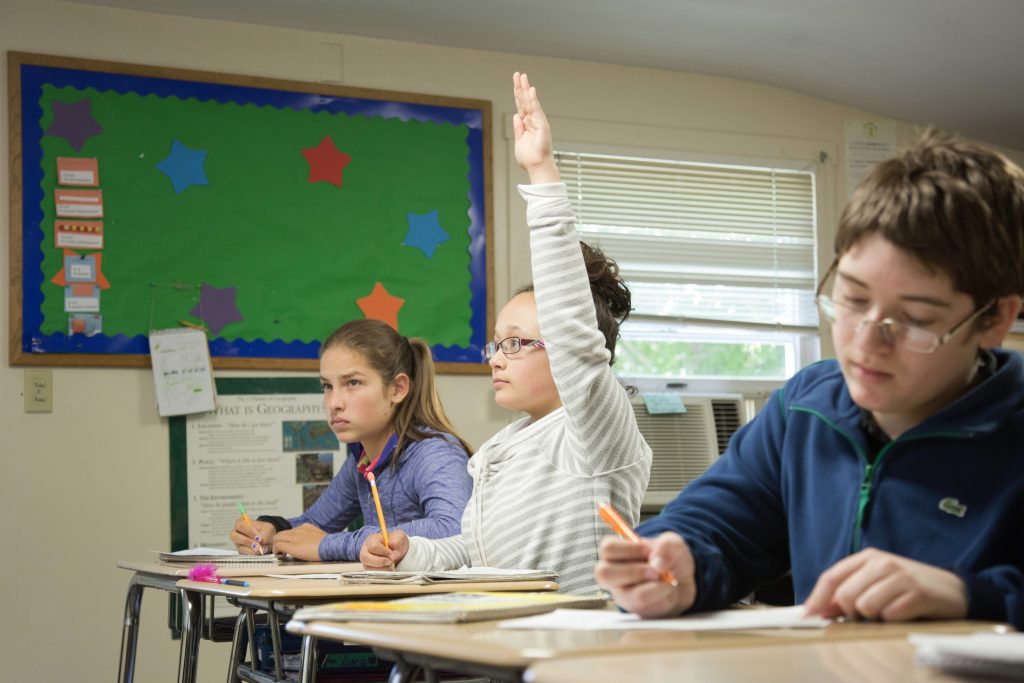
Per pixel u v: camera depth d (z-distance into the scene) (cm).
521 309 206
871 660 67
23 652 326
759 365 431
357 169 371
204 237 353
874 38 371
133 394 342
